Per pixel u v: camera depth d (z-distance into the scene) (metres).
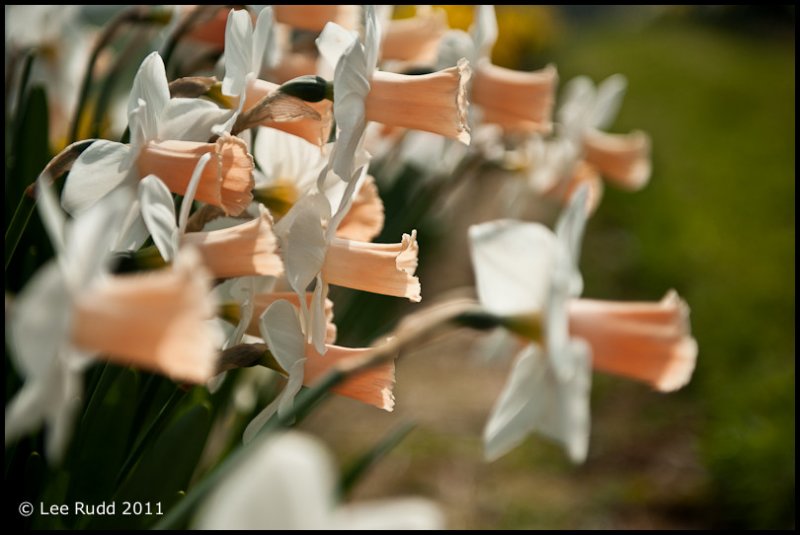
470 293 2.40
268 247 0.81
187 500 0.76
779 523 1.57
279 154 0.87
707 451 1.78
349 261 0.85
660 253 2.96
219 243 0.81
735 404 1.90
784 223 3.24
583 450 0.89
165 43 0.93
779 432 1.73
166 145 0.82
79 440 0.84
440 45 1.07
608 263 3.12
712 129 5.08
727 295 2.50
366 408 2.10
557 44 8.28
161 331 0.72
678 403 2.08
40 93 0.90
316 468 0.57
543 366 0.90
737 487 1.67
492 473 1.82
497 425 0.90
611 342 0.94
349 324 1.08
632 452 1.90
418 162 1.18
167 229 0.79
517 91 1.08
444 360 2.42
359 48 0.86
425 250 1.40
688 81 6.80
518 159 1.23
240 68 0.84
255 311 0.84
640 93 6.36
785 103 5.71
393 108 0.87
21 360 0.68
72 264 0.71
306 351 0.84
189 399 0.93
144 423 0.89
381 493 1.72
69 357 0.72
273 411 0.83
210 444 1.08
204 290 0.73
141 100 0.81
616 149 1.28
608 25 13.70
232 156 0.82
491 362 1.05
